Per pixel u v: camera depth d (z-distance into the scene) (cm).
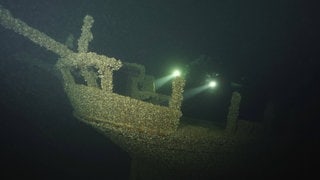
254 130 980
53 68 991
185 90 1443
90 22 848
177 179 1059
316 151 1066
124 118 833
